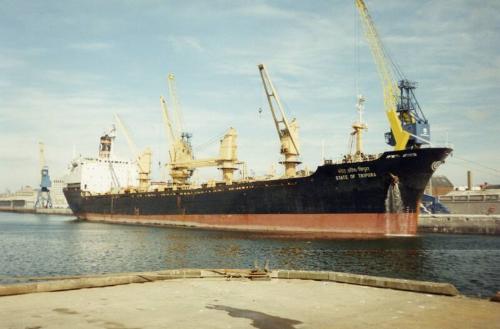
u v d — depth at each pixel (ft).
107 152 433.07
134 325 35.83
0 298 47.26
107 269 113.80
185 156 317.01
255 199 220.64
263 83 234.38
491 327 35.65
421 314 40.40
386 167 170.60
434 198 286.46
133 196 320.91
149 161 352.28
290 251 141.08
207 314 40.01
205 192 252.83
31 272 110.73
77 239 200.54
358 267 110.52
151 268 114.52
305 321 37.70
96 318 38.19
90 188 407.64
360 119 205.98
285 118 227.20
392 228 175.11
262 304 44.68
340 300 46.88
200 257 131.85
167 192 283.18
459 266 111.24
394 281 53.67
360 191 179.52
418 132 239.71
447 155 165.07
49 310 41.39
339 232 187.62
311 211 196.95
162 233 224.74
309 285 56.29
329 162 192.03
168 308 42.50
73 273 108.58
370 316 39.63
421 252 136.46
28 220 449.06
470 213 287.48
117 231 246.88
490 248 147.13
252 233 208.95
